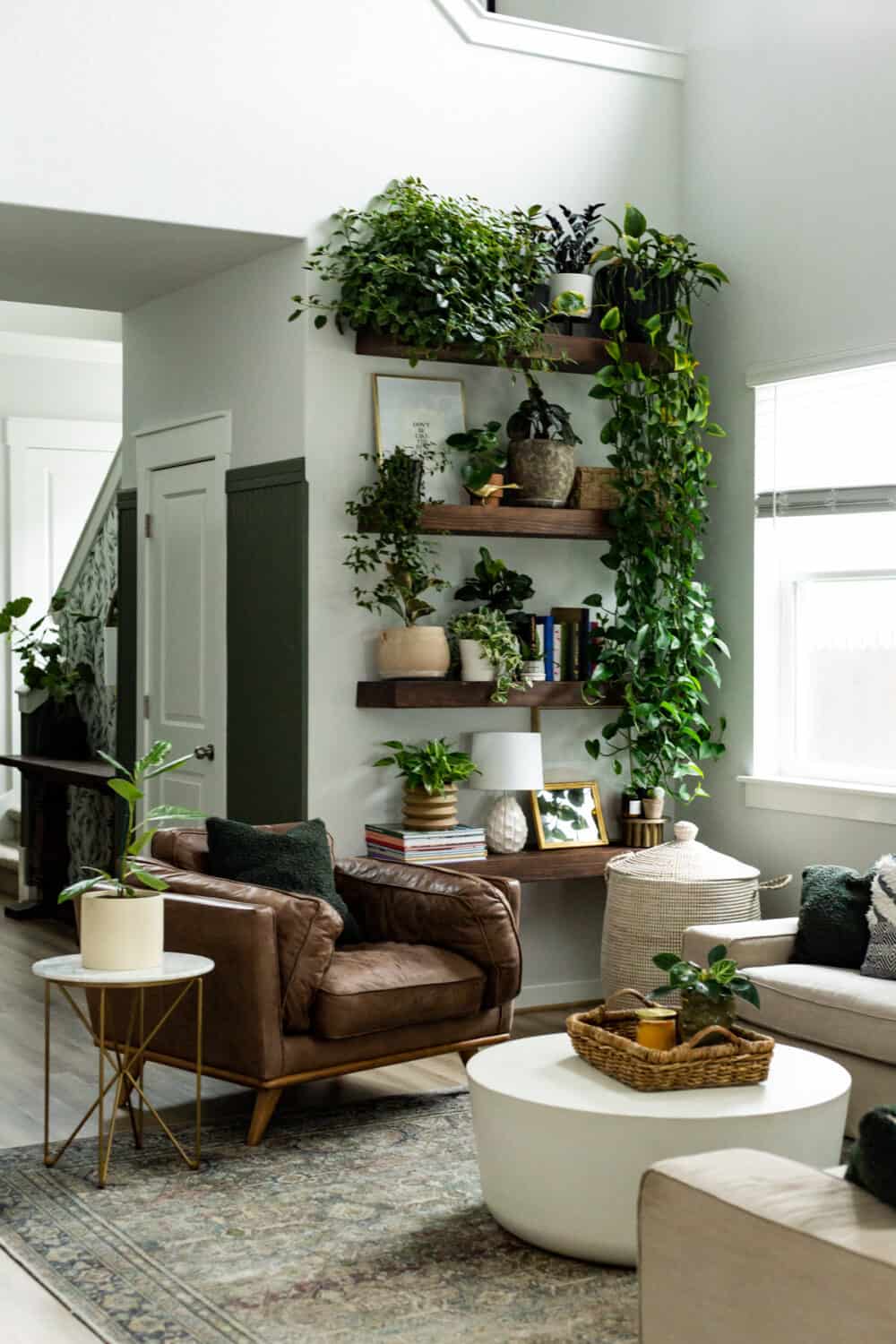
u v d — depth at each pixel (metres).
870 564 5.34
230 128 5.07
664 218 6.00
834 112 5.32
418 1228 3.50
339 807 5.29
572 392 5.76
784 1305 2.12
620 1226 3.24
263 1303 3.10
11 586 8.95
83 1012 5.59
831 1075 3.51
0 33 4.69
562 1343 2.93
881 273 5.14
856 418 5.36
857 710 5.40
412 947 4.55
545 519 5.43
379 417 5.29
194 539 5.89
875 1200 2.19
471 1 5.51
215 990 4.16
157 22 4.93
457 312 5.10
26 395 8.99
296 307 5.22
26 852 7.55
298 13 5.18
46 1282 3.19
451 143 5.50
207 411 5.80
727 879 5.14
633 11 6.35
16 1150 4.04
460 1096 4.59
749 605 5.72
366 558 5.32
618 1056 3.42
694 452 5.64
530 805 5.65
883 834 5.16
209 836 4.68
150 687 6.23
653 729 5.67
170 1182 3.80
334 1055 4.21
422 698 5.18
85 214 4.86
